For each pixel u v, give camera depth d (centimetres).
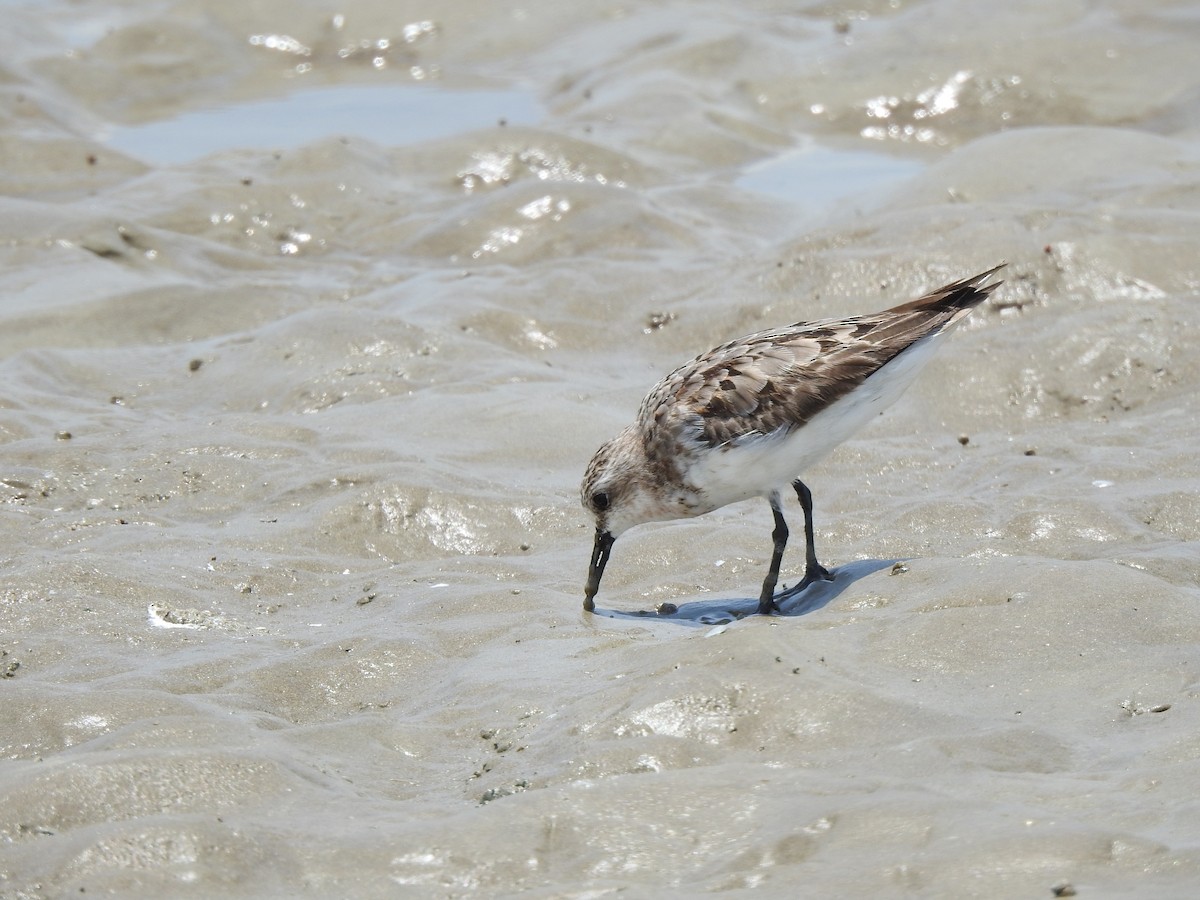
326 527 1296
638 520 1116
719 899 668
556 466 1428
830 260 1800
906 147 2620
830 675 888
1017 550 1180
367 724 912
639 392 1602
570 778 805
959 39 2806
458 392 1590
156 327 1894
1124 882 643
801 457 1075
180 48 3222
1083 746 799
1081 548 1170
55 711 913
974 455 1419
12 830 767
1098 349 1559
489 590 1147
